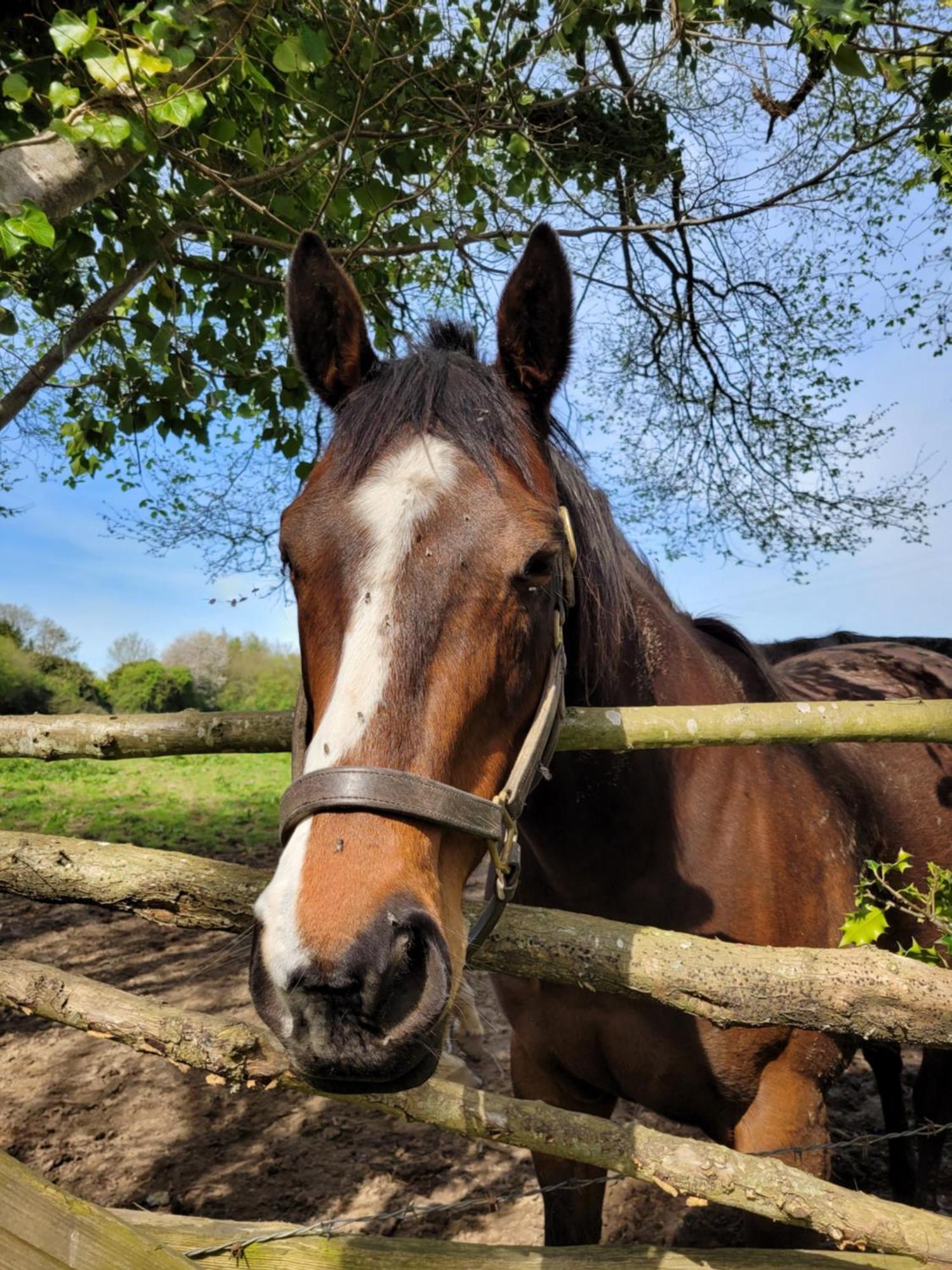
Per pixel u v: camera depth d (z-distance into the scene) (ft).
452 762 3.94
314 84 9.92
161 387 11.71
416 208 11.64
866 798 7.61
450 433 4.43
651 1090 6.23
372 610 3.98
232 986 15.25
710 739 4.90
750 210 12.42
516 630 4.23
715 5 9.50
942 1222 3.90
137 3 8.03
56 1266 4.06
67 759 5.65
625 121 13.09
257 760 47.60
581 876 6.15
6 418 9.84
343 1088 3.55
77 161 7.34
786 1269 4.29
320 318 5.24
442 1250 4.42
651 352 17.84
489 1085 12.01
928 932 8.00
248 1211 9.68
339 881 3.47
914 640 11.60
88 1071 12.57
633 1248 4.47
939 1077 9.57
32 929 17.92
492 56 10.30
